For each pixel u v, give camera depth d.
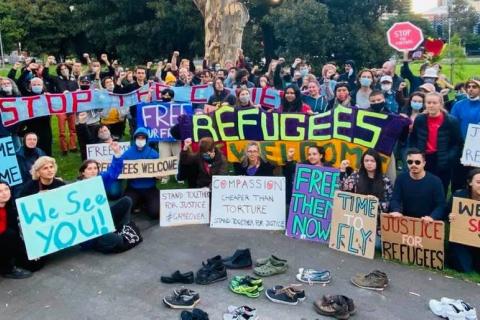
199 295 5.20
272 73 13.58
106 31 31.38
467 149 6.59
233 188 7.11
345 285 5.45
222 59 17.56
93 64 12.73
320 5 26.73
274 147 7.66
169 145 9.11
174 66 14.38
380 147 7.09
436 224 5.73
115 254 6.28
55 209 5.94
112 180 7.21
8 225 5.68
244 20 17.72
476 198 5.68
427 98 6.53
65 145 11.22
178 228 7.11
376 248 6.38
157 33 30.36
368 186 6.35
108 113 10.21
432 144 6.62
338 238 6.32
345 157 7.36
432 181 5.96
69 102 9.38
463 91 9.36
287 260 6.05
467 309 4.78
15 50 40.78
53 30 37.47
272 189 7.04
